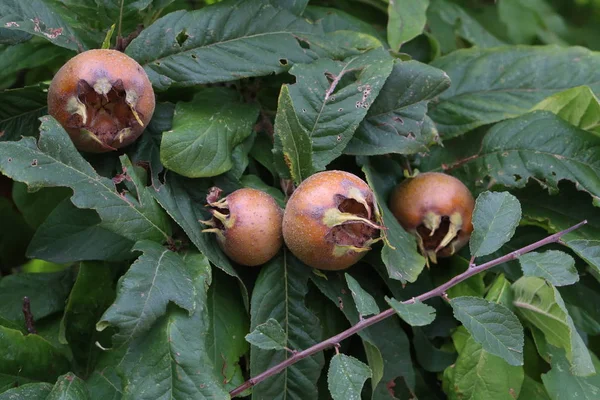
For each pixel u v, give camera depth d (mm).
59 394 570
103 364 606
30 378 597
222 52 625
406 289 635
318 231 587
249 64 625
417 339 638
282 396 602
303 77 625
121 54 598
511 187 640
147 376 572
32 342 597
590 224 641
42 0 637
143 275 578
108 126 595
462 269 641
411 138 631
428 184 631
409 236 625
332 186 590
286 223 595
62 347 617
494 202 603
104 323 566
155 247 592
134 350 575
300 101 621
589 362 600
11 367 592
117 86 588
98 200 587
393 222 623
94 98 593
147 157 618
